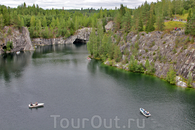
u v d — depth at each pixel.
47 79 121.69
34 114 80.94
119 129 72.06
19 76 126.31
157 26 147.38
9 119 77.25
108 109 85.19
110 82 116.75
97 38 184.88
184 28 128.00
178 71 112.44
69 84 113.56
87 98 95.38
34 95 97.69
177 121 76.44
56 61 172.12
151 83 113.38
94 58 184.00
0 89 103.75
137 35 148.75
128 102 91.31
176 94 98.00
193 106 86.81
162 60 125.38
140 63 136.25
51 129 71.75
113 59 160.75
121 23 191.25
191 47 111.25
